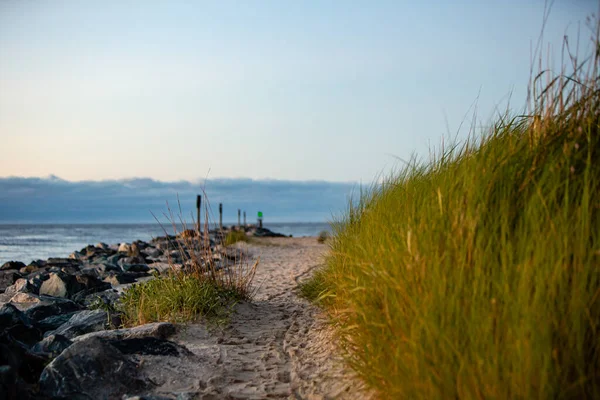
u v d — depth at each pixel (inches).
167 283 275.0
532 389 101.2
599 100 136.1
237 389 164.7
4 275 442.9
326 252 323.9
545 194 127.6
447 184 150.1
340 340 182.2
